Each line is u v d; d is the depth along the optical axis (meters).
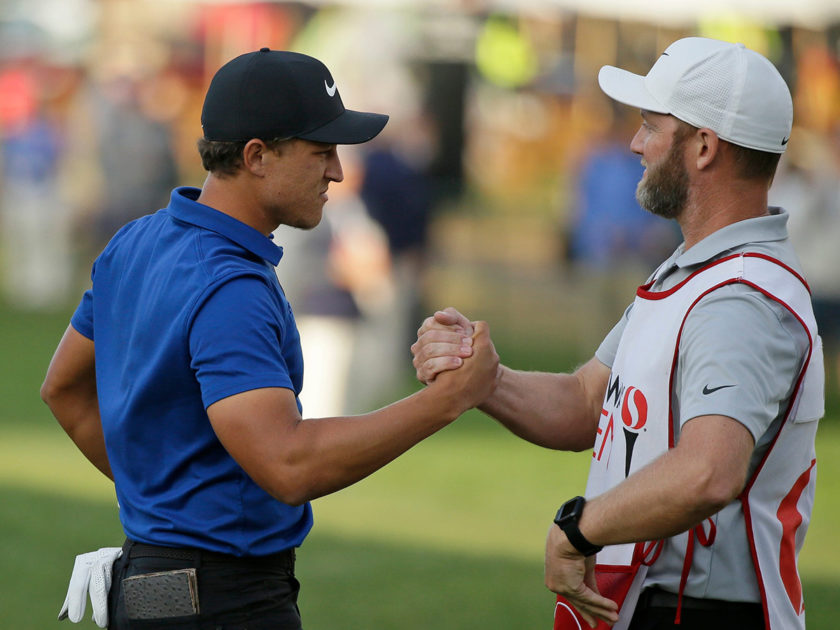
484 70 43.78
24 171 47.53
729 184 9.05
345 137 9.28
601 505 8.45
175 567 9.16
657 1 41.09
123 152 45.16
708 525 8.74
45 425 30.67
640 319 9.30
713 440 8.05
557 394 10.94
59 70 47.91
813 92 40.72
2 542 20.39
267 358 8.72
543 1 41.88
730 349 8.30
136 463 9.34
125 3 47.09
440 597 18.22
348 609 17.59
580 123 44.84
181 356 8.87
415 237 33.66
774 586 8.80
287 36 44.59
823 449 30.69
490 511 24.34
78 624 16.47
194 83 47.19
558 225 42.75
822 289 35.84
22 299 48.75
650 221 40.28
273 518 9.37
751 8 40.88
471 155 45.34
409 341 34.47
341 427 8.73
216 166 9.36
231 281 8.84
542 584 19.19
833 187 35.59
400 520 23.47
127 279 9.50
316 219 9.59
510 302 43.94
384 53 42.06
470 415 35.75
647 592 9.11
